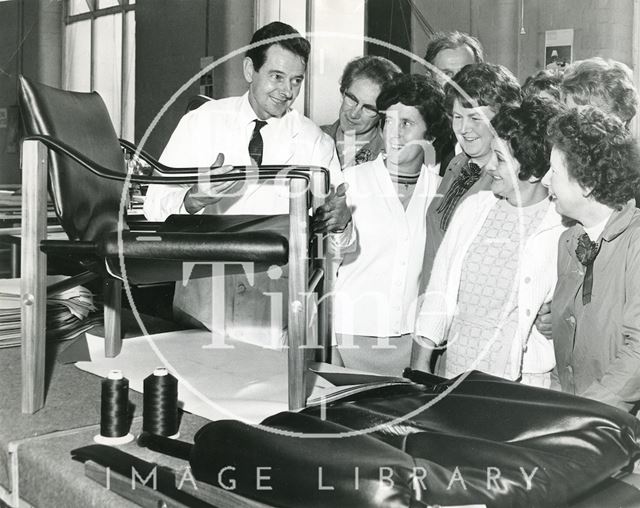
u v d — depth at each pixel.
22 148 1.51
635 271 1.83
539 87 2.42
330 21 4.21
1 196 4.36
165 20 6.36
